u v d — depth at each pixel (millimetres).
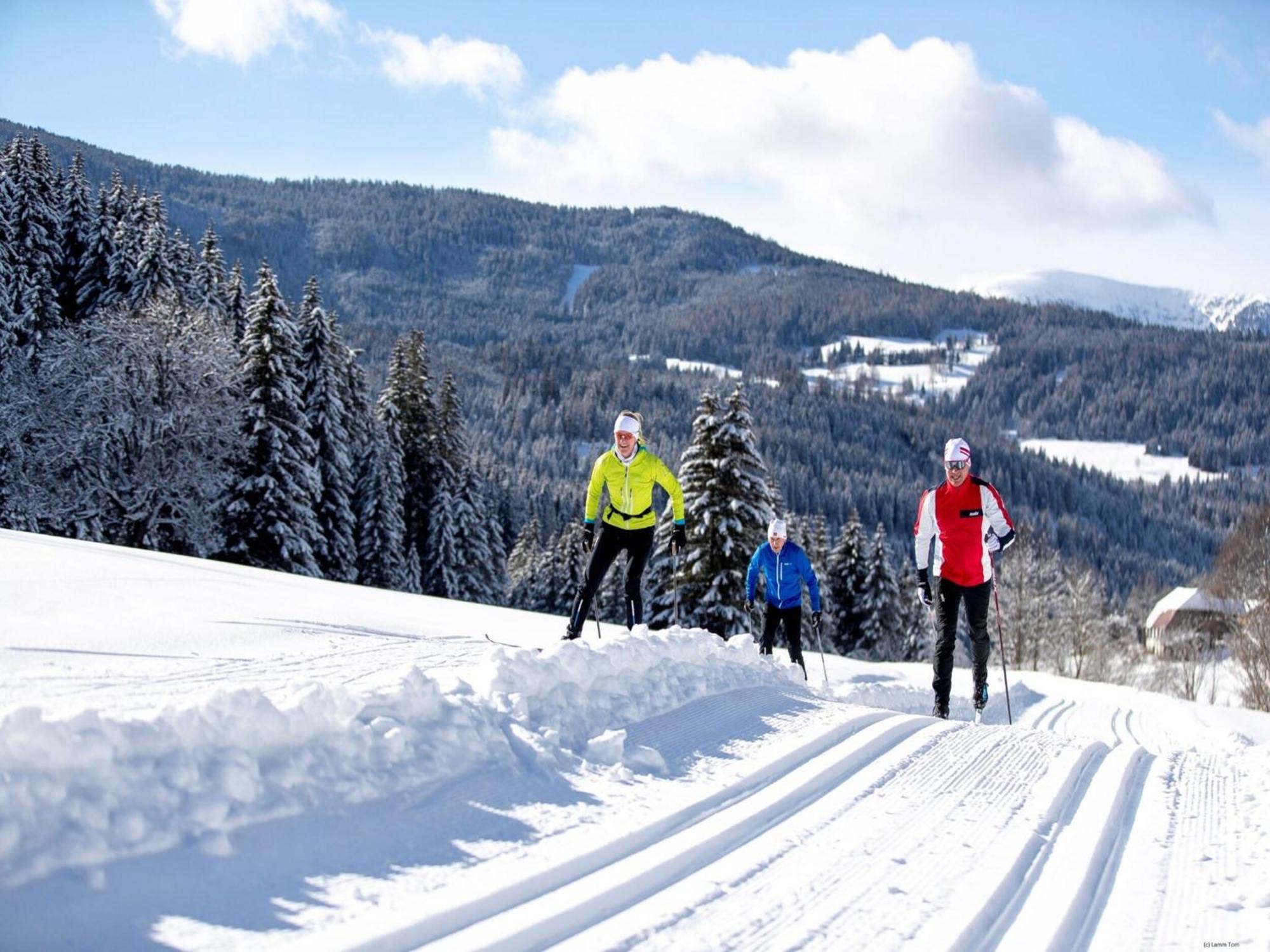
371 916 2504
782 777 4242
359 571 36250
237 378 29078
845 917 2846
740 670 6434
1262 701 24734
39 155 38312
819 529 49344
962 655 34562
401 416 39938
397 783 3434
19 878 2371
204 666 5172
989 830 3754
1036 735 5531
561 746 4215
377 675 5242
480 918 2604
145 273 36438
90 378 27734
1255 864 3553
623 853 3193
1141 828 3994
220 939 2309
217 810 2867
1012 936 2840
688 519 25500
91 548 11648
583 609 7004
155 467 28000
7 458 27750
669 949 2547
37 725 2660
